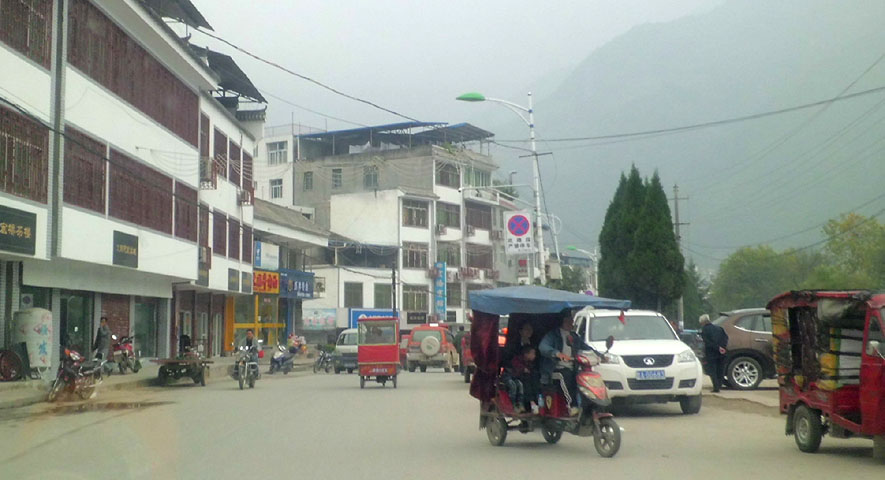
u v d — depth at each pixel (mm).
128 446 11531
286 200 70938
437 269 66750
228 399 20078
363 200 65938
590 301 10938
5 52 20016
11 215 20016
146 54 29391
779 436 12328
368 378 24766
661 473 9078
